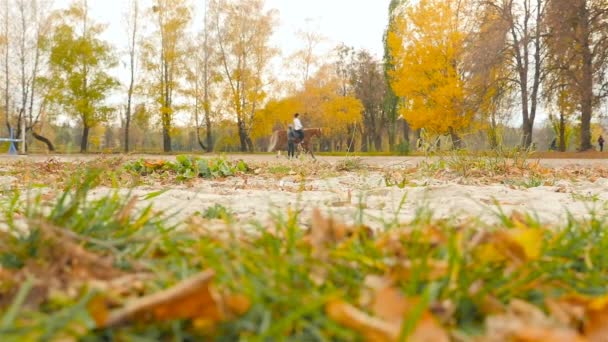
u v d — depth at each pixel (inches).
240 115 1940.2
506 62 1301.7
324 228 77.7
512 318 50.4
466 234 72.1
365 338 44.8
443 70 1405.0
